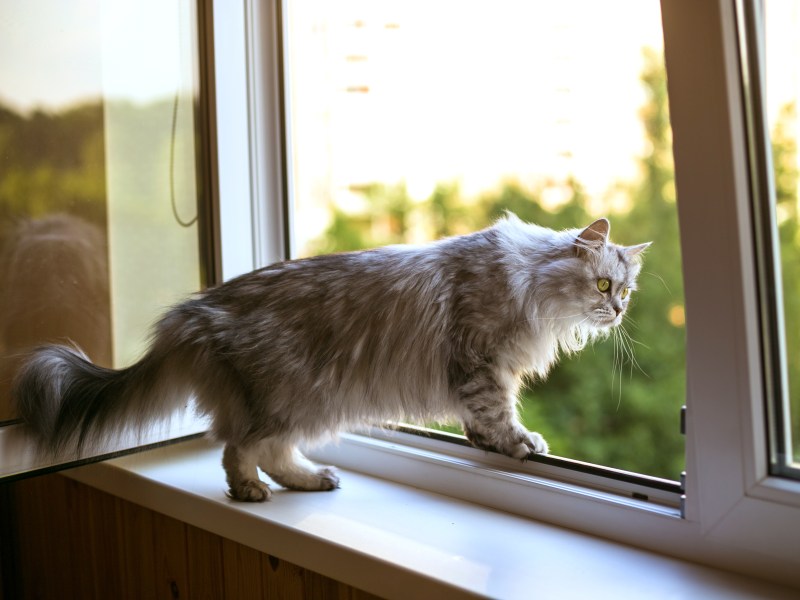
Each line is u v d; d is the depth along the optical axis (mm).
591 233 1624
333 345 1486
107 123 1684
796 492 1044
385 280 1524
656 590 1072
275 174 1834
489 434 1504
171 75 1756
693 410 1136
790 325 1100
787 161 1099
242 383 1452
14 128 1548
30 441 1469
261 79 1793
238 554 1420
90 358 1710
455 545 1227
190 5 1739
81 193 1661
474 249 1583
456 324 1538
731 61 1029
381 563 1160
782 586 1075
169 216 1790
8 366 1559
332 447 1681
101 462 1651
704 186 1068
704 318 1099
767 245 1099
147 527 1611
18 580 2033
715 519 1126
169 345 1494
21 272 1581
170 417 1570
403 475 1558
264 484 1467
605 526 1265
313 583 1297
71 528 1814
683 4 1044
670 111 1091
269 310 1490
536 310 1573
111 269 1726
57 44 1595
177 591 1562
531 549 1216
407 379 1527
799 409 1102
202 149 1771
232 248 1779
